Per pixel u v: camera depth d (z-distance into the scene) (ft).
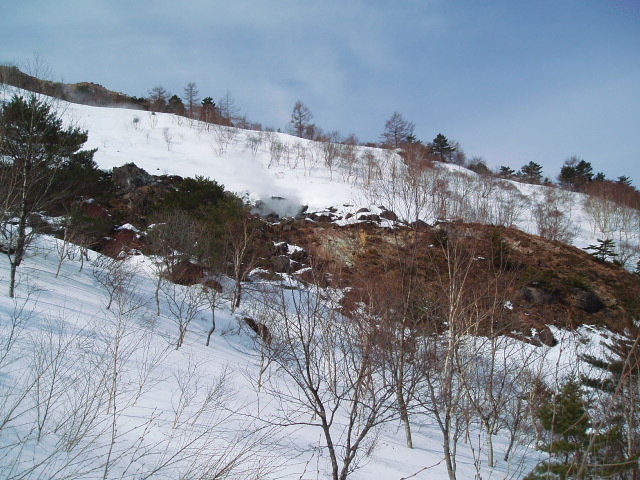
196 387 27.81
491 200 140.26
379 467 24.06
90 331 31.32
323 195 125.59
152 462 17.01
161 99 236.63
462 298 30.42
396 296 26.68
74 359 24.31
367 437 28.58
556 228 122.01
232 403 27.94
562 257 93.56
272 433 24.49
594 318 64.95
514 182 188.24
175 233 64.44
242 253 63.31
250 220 77.51
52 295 39.17
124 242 72.28
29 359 22.17
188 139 166.91
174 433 20.25
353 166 158.51
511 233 100.89
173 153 148.25
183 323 49.29
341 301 33.50
